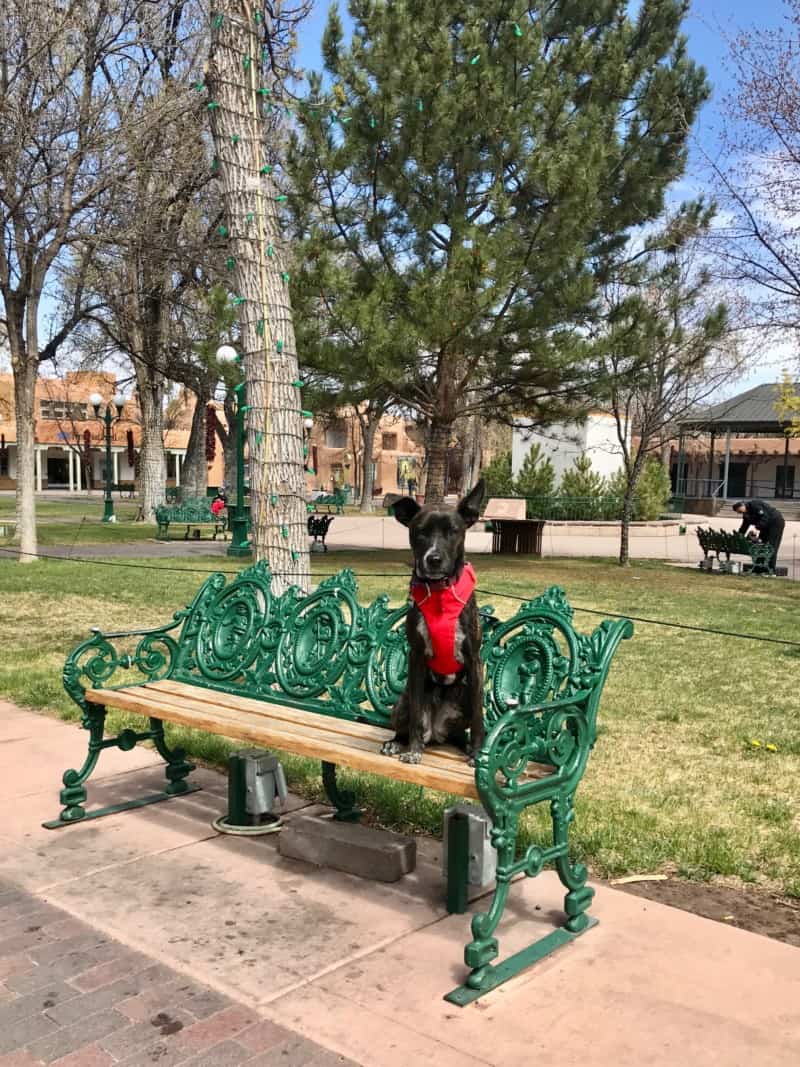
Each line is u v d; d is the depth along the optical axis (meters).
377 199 15.66
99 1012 2.91
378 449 72.19
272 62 6.36
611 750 6.04
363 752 3.65
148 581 14.28
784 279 13.60
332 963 3.23
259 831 4.49
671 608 12.38
